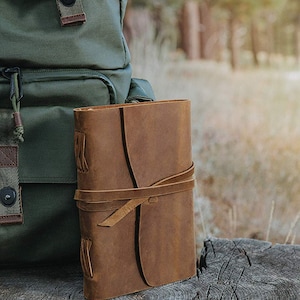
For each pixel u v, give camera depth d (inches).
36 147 64.8
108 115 58.0
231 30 592.7
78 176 59.3
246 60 721.6
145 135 59.7
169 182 61.3
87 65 65.2
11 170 64.3
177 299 61.0
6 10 64.6
